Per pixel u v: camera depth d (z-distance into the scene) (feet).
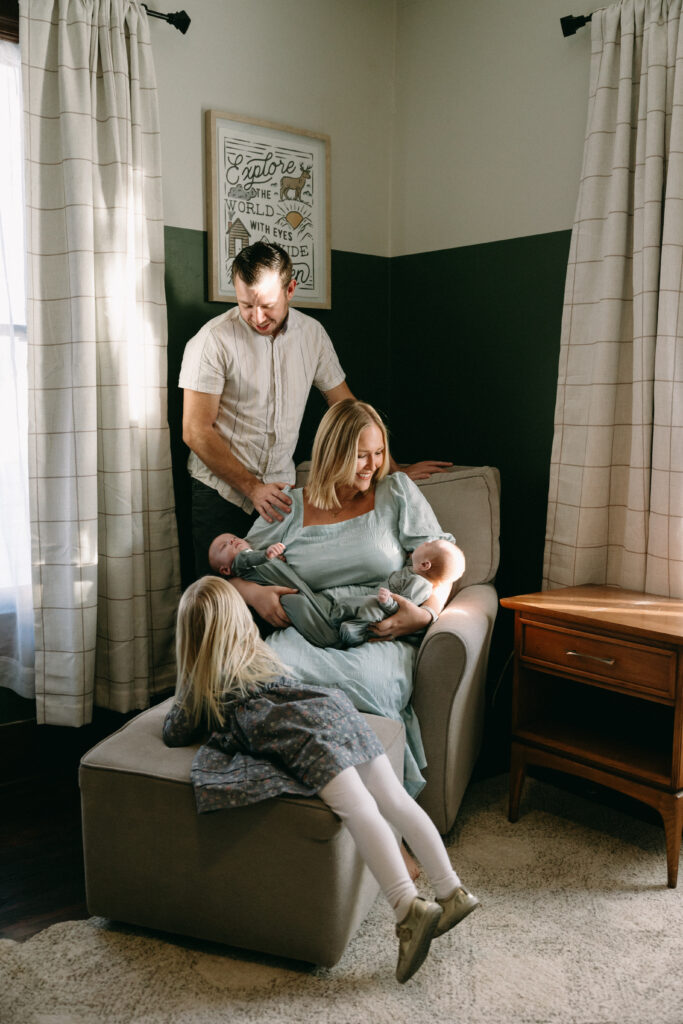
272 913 5.79
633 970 5.80
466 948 6.04
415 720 7.19
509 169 10.05
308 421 10.99
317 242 10.78
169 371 9.70
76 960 5.97
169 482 9.31
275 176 10.28
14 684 8.93
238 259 8.39
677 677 6.72
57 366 8.48
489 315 10.46
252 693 6.11
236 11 9.77
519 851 7.32
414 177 11.27
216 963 5.95
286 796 5.68
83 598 8.59
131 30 8.57
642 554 8.36
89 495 8.51
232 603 6.31
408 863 6.92
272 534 8.05
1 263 8.32
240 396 9.07
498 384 10.44
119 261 8.57
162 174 9.40
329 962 5.74
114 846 6.11
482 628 7.53
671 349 7.98
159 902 6.07
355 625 7.30
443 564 7.59
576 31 9.14
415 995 5.58
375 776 5.88
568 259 9.44
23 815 8.16
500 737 9.87
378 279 11.65
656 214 8.04
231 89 9.84
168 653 9.55
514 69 9.87
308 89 10.56
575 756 7.44
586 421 8.84
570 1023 5.32
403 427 11.80
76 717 8.69
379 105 11.34
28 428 8.44
